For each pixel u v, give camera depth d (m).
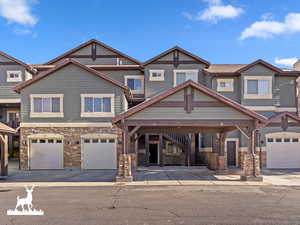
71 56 26.98
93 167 20.89
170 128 18.41
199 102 15.00
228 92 23.36
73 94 21.31
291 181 14.66
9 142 27.16
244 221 7.33
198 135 24.59
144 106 14.70
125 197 10.52
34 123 21.09
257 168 14.70
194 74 24.55
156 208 8.72
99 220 7.45
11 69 24.70
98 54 26.92
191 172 18.94
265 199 10.05
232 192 11.51
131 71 25.22
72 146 21.00
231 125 14.89
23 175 17.78
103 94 21.27
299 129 21.84
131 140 19.77
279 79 23.62
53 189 12.50
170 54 24.70
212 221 7.33
